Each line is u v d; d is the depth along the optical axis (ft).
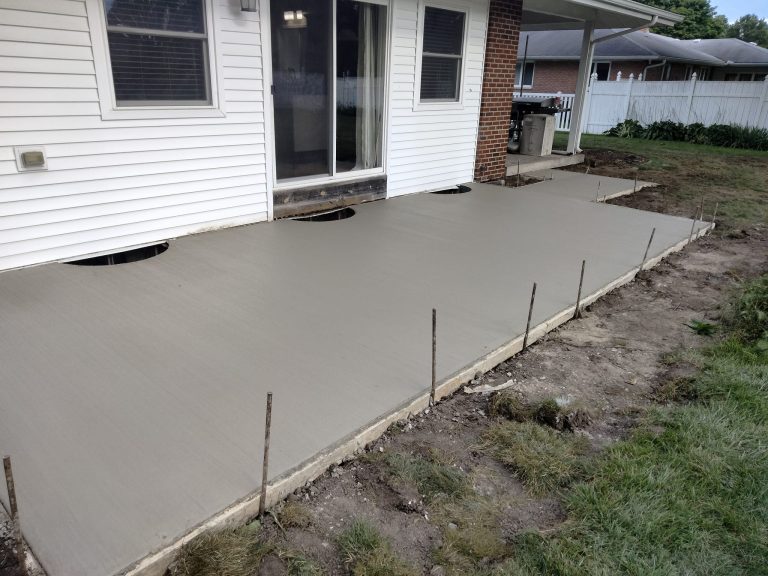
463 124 26.76
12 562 6.01
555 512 7.46
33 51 13.16
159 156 16.06
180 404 8.82
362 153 22.52
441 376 10.09
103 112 14.62
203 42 16.28
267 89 18.07
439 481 7.87
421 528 7.09
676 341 12.83
